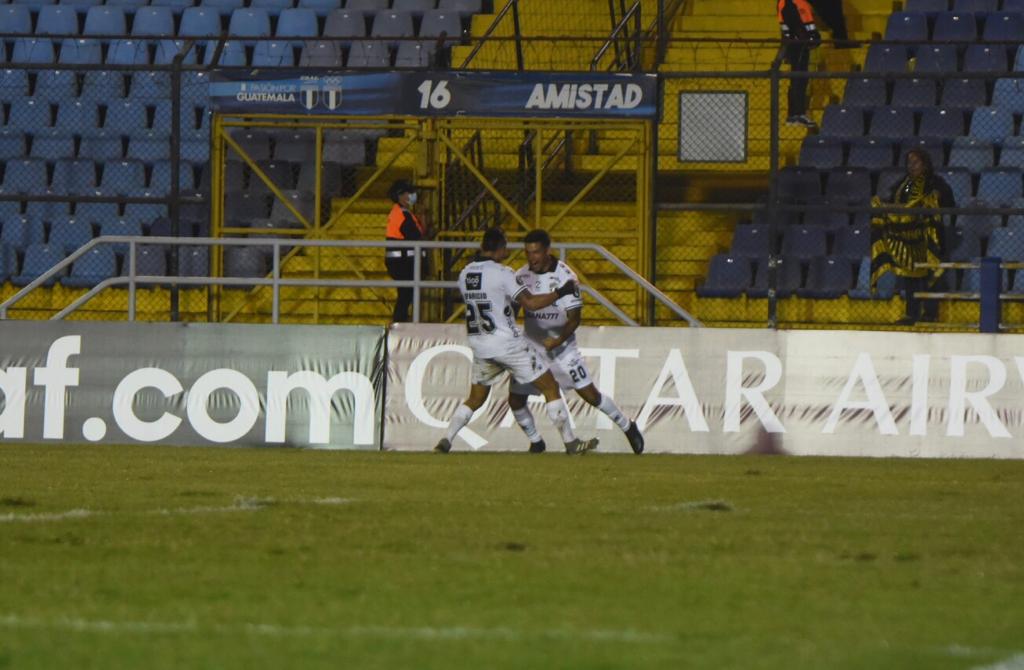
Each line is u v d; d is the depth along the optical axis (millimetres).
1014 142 80438
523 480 42406
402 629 20375
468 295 52031
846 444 54875
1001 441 54562
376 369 55688
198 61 89188
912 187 70062
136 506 34688
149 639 19578
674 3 89750
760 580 24781
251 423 55562
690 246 78312
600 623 20984
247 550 27500
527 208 77375
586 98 69250
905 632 20547
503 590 23562
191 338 56000
